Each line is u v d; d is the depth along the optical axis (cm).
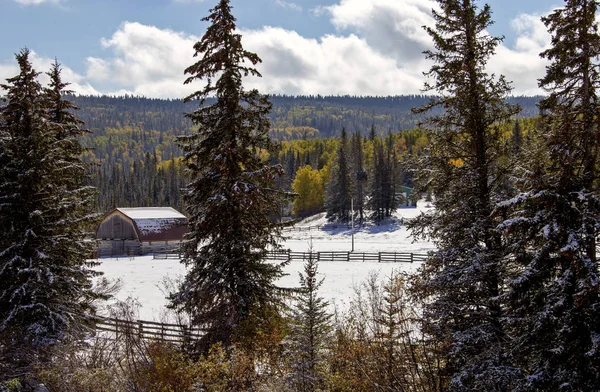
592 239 920
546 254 961
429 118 1305
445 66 1262
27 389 1419
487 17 1237
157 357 1273
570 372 905
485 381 1002
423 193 1355
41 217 1517
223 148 1441
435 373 1230
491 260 1155
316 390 1090
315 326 1162
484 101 1236
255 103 1503
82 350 1534
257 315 1443
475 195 1240
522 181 1042
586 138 970
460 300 1216
